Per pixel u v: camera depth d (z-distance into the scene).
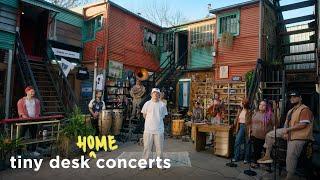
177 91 15.23
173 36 16.52
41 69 11.41
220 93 12.45
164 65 16.73
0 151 5.58
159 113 6.13
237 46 12.87
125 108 12.52
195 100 13.04
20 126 6.48
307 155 4.95
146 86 14.59
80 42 14.35
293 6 11.20
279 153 5.57
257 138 6.40
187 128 10.52
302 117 4.86
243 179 5.36
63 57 13.39
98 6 14.00
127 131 10.90
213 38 14.59
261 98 10.00
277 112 6.80
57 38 13.14
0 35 10.15
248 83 11.60
